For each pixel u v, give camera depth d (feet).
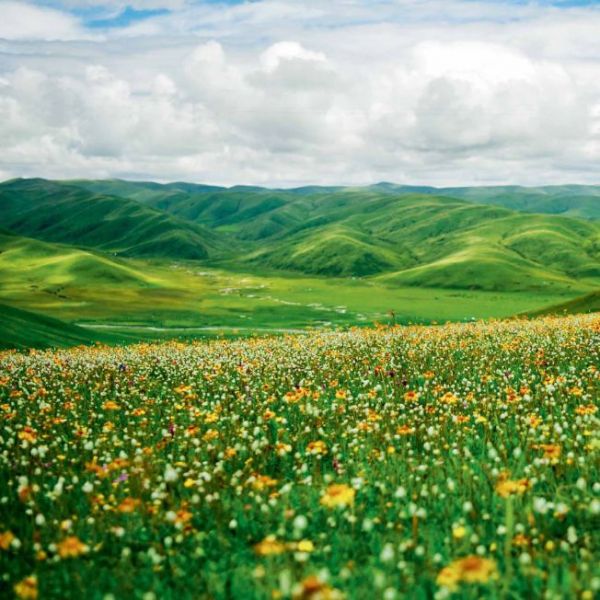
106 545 31.24
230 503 35.91
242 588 26.81
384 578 24.61
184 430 50.62
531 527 29.35
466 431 46.24
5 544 27.37
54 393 71.92
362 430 45.80
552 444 38.34
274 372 80.53
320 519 33.63
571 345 86.94
